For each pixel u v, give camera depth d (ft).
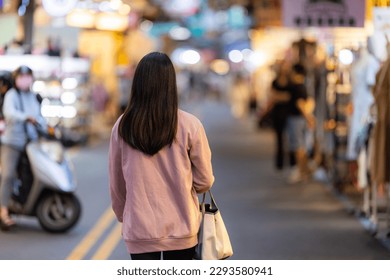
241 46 330.54
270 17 143.43
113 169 36.19
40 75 122.31
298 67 106.83
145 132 34.96
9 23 90.79
